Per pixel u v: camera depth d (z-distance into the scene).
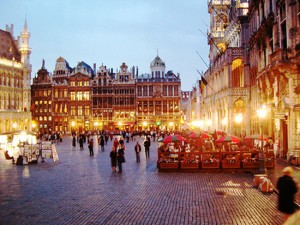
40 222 13.94
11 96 90.19
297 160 29.31
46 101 118.00
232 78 57.66
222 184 22.11
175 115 116.00
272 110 35.31
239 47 52.44
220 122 60.50
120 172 27.94
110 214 15.09
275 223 13.54
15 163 34.72
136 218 14.43
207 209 15.75
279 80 33.28
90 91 116.69
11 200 17.86
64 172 28.16
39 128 117.88
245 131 50.06
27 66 96.69
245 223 13.56
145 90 116.62
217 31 72.50
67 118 116.69
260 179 20.36
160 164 28.17
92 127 116.25
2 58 87.31
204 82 55.84
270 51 36.97
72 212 15.46
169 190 20.30
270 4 37.88
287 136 32.97
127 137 68.44
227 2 71.94
